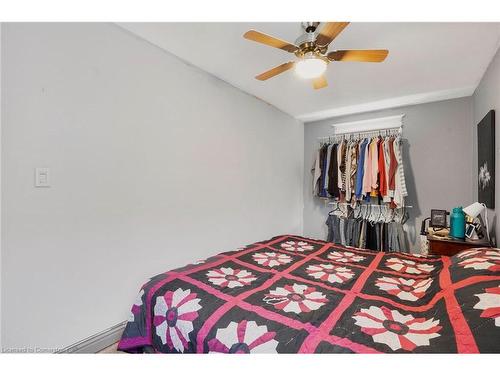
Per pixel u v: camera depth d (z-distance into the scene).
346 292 1.34
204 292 1.34
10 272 1.34
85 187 1.63
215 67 2.37
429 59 2.09
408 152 3.24
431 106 3.10
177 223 2.24
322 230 3.98
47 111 1.46
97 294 1.70
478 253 1.39
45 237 1.46
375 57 1.55
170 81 2.15
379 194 3.12
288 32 1.78
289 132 3.81
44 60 1.44
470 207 2.06
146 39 1.94
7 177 1.32
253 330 1.04
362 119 3.59
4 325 1.33
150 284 1.47
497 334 0.80
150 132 2.01
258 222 3.25
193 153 2.38
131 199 1.89
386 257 1.91
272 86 2.77
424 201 3.13
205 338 1.08
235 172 2.88
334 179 3.48
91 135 1.65
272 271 1.63
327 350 0.90
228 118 2.76
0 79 1.28
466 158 2.90
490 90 2.12
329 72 2.35
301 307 1.19
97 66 1.68
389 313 1.13
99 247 1.71
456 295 1.07
